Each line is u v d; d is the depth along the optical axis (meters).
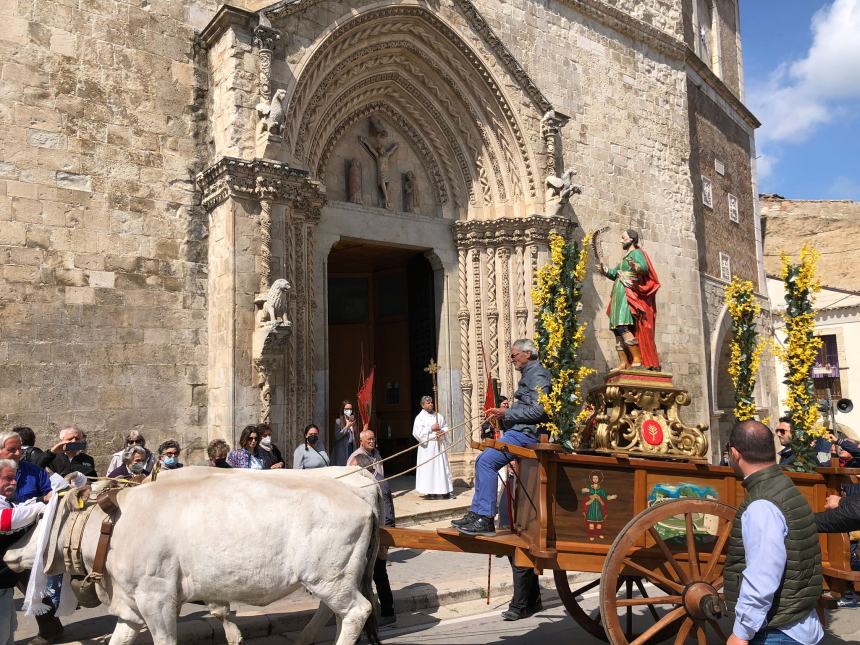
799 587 3.74
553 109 17.42
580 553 5.70
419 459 14.34
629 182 20.52
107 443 11.34
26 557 5.15
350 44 14.29
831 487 6.34
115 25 12.20
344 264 18.95
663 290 21.05
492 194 17.23
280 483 5.26
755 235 28.89
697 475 6.14
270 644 6.89
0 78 10.97
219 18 12.45
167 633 4.84
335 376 19.50
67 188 11.43
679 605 5.55
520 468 6.33
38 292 10.98
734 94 28.08
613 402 6.77
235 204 12.08
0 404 10.46
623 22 20.98
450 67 16.27
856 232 34.19
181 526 4.91
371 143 16.41
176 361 12.23
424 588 8.67
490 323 16.83
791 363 6.84
